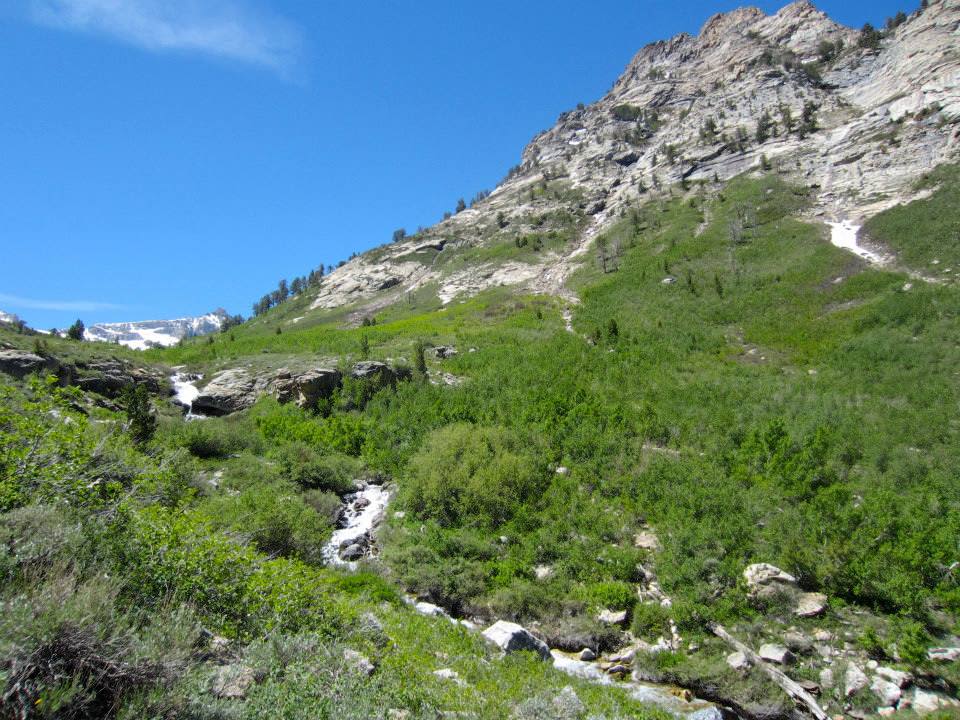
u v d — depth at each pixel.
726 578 14.36
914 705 10.51
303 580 8.77
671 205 88.31
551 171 143.25
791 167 81.00
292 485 22.09
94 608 4.77
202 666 5.41
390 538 18.70
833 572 13.94
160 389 36.38
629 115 149.88
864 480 19.30
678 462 21.52
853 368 30.88
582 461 22.62
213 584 7.21
